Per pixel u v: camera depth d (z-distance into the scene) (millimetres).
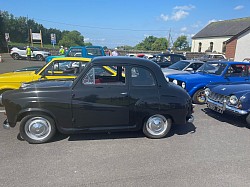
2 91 5684
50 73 5766
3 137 4184
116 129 4113
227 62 7344
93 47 10930
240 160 3523
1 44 38875
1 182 2816
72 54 10609
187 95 4375
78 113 3898
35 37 39844
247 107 4801
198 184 2873
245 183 2918
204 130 4836
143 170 3174
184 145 4043
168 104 4156
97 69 4070
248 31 27078
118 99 3979
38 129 3893
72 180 2896
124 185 2820
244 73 7207
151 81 4145
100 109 3947
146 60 4285
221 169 3242
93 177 2977
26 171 3072
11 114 3783
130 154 3646
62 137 4250
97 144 3994
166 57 12391
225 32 41562
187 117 4492
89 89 3898
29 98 3725
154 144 4059
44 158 3438
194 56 33938
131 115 4090
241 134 4641
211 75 7207
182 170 3195
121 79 4211
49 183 2820
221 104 5246
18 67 17109
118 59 4137
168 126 4320
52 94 3791
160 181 2920
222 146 4035
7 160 3348
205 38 46531
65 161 3367
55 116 3842
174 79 7387
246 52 27500
